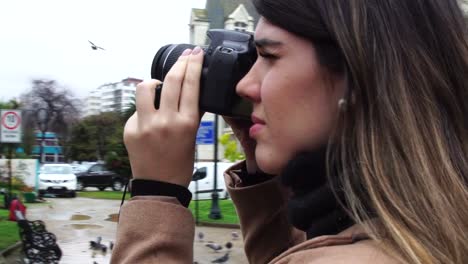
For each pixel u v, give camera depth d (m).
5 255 11.62
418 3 1.03
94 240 14.09
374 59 0.98
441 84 0.99
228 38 1.28
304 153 1.04
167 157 1.20
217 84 1.23
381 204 0.91
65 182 29.44
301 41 1.03
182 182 1.21
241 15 43.16
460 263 0.88
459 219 0.90
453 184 0.93
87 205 24.95
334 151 1.00
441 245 0.88
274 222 1.52
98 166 37.12
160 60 1.42
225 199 25.34
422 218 0.89
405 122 0.95
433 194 0.91
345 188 0.95
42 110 31.12
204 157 42.34
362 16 0.99
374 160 0.94
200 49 1.30
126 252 1.15
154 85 1.27
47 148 67.06
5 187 27.00
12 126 18.02
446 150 0.95
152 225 1.15
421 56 0.99
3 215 17.62
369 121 0.97
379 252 0.87
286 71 1.04
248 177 1.57
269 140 1.07
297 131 1.04
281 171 1.07
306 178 1.04
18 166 27.73
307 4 1.02
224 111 1.23
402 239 0.87
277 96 1.04
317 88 1.03
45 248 10.41
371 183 0.92
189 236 1.17
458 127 0.99
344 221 0.99
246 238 1.55
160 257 1.12
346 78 1.01
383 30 0.99
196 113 1.23
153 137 1.21
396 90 0.97
